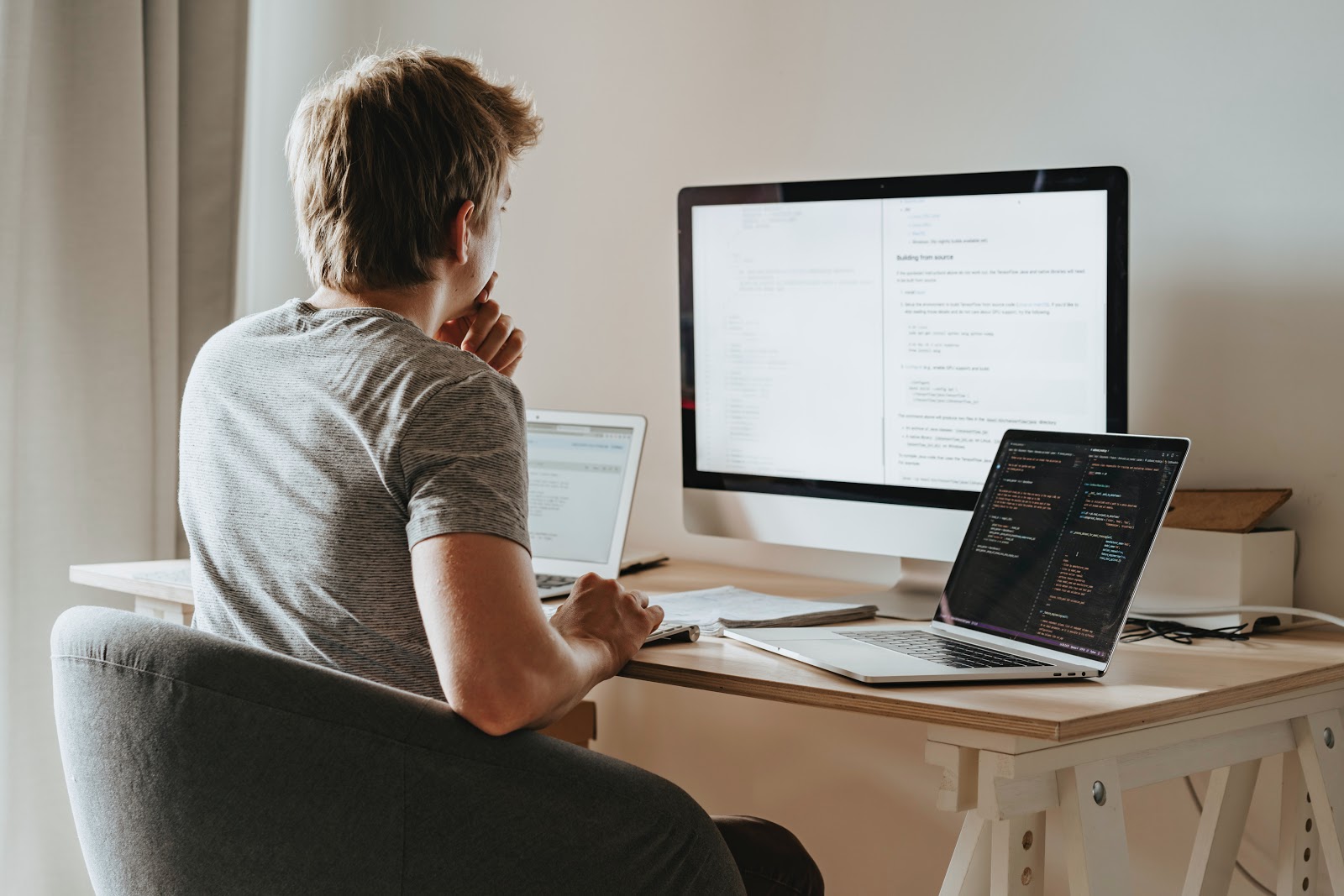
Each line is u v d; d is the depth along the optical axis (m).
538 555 1.70
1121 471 1.19
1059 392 1.37
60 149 2.02
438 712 0.84
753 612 1.38
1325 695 1.24
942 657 1.13
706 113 1.93
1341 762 1.25
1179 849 1.52
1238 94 1.44
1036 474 1.28
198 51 2.21
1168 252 1.50
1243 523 1.33
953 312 1.44
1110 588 1.12
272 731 0.81
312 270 1.10
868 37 1.75
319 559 0.93
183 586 1.51
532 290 2.16
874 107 1.75
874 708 1.00
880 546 1.52
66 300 2.03
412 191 1.05
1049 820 1.64
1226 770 1.33
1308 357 1.40
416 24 2.30
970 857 1.14
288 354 1.00
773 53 1.85
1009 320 1.40
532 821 0.86
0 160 1.91
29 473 2.00
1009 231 1.39
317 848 0.83
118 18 2.04
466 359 0.98
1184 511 1.39
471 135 1.09
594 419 1.69
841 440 1.55
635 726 2.10
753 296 1.61
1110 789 1.03
